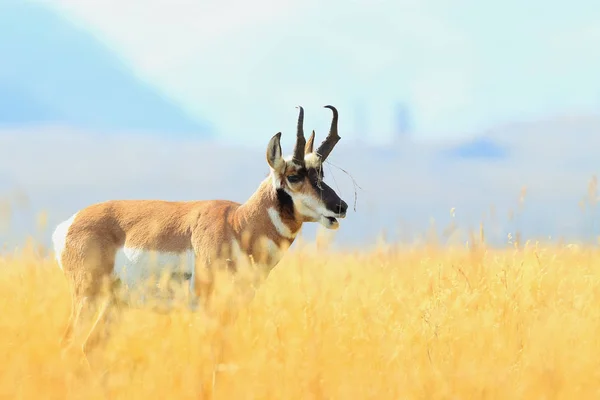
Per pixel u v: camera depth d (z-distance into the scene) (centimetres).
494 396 1617
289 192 2334
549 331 1750
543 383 1641
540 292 2105
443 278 2212
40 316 2095
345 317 1934
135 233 2375
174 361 1772
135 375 1723
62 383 1750
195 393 1686
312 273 2238
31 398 1669
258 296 2184
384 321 1919
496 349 1806
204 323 1864
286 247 2370
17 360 1758
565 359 1675
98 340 2305
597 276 2255
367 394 1627
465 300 1995
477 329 1873
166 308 2316
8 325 1950
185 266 2303
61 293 2469
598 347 1784
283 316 1895
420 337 1877
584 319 1870
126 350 1908
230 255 2264
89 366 1962
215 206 2367
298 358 1742
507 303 2000
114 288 2411
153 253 2261
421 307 1970
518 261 2283
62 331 2309
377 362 1778
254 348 1844
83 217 2444
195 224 2328
